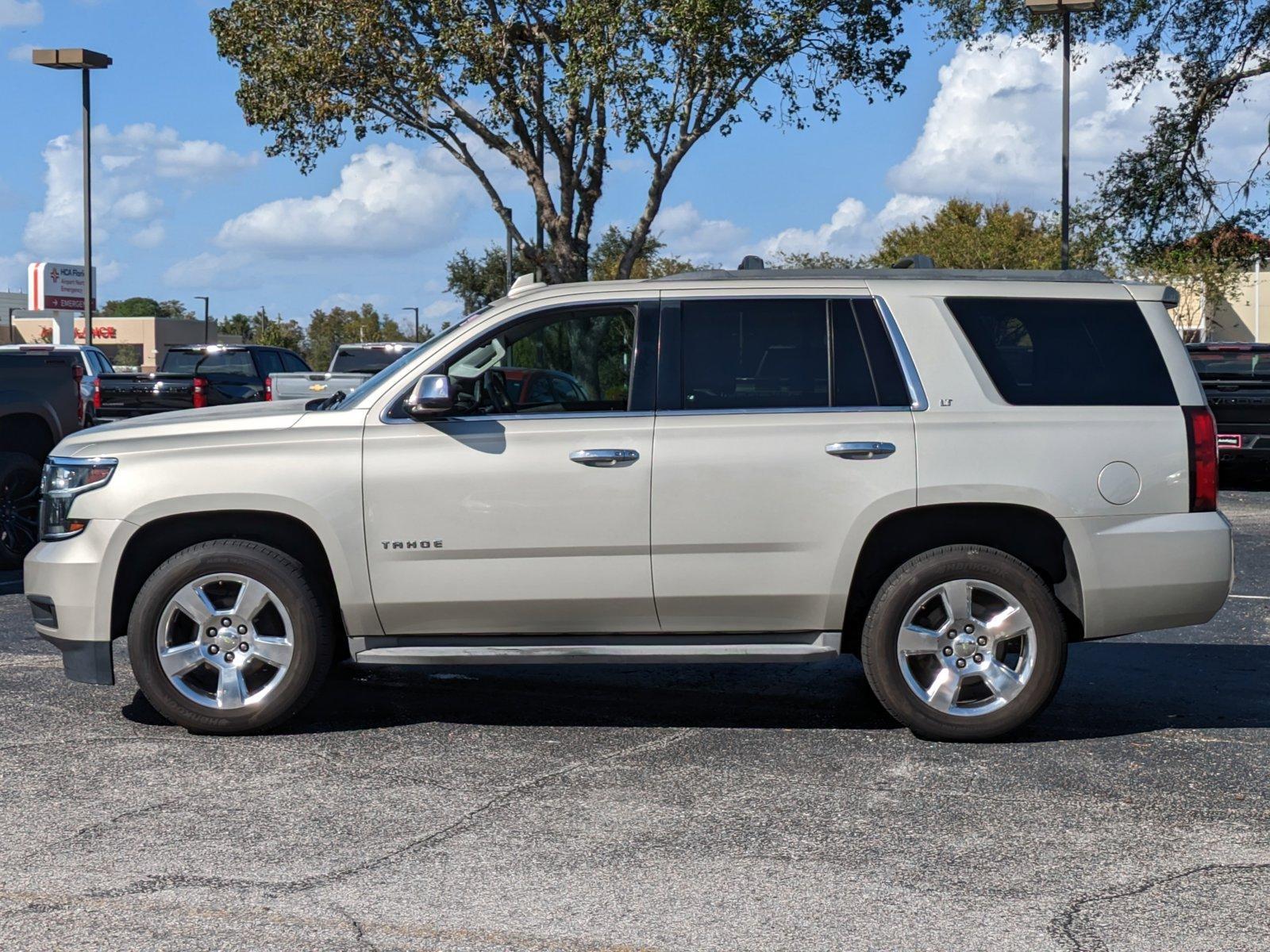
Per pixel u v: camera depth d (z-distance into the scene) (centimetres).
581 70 2338
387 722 633
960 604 595
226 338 9069
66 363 1134
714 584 593
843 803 511
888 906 407
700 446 589
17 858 447
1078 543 590
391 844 462
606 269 4931
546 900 411
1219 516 603
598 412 597
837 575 592
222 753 578
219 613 602
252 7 2469
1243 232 2819
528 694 691
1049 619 591
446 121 2555
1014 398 597
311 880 427
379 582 596
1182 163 2838
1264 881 431
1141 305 612
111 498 599
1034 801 513
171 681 600
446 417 598
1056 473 589
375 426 598
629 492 588
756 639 609
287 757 572
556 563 592
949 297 608
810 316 605
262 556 600
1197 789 531
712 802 511
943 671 598
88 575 599
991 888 423
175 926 390
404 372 607
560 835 472
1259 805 510
